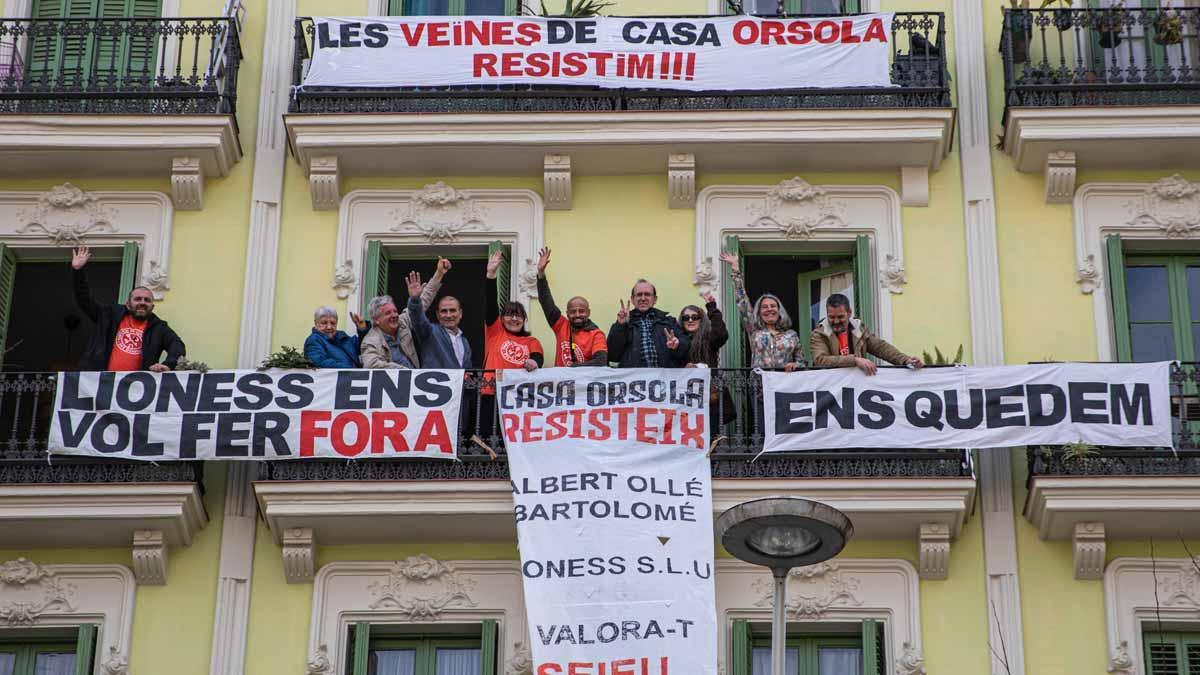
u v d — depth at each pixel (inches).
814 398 846.5
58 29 928.9
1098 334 890.1
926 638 840.3
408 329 866.8
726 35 918.4
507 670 840.3
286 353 861.2
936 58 919.7
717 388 854.5
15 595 855.1
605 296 906.7
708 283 905.5
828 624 847.7
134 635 848.9
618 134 907.4
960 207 914.1
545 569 816.3
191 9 965.8
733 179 921.5
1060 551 851.4
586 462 835.4
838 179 920.3
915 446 840.3
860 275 904.9
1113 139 898.7
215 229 918.4
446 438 847.1
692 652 802.2
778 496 837.8
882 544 854.5
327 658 843.4
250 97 942.4
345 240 915.4
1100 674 832.9
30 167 920.9
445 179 924.6
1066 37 940.6
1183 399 861.8
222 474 871.7
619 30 919.7
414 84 914.7
